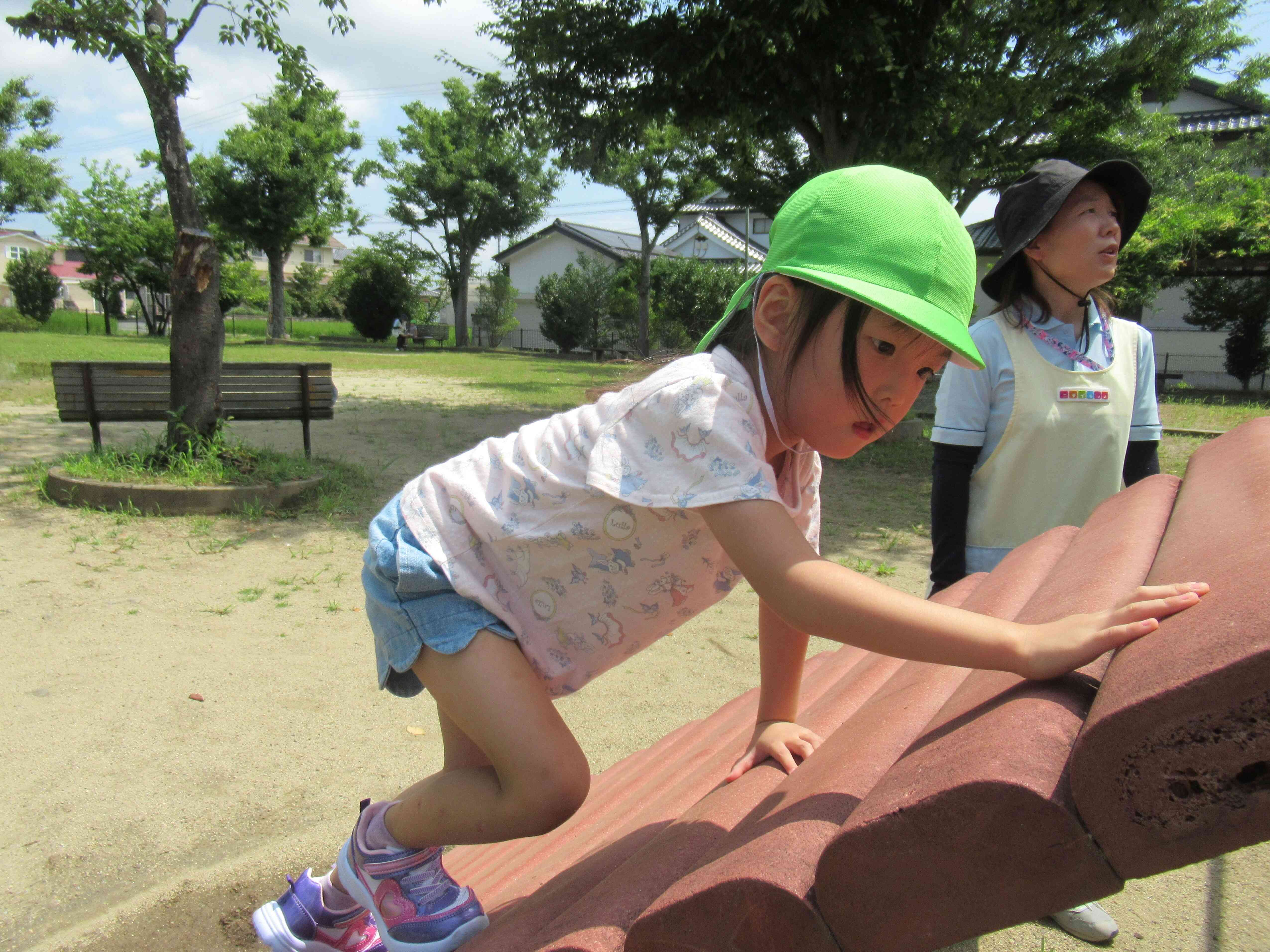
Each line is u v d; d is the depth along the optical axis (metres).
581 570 1.46
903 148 10.62
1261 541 0.99
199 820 2.75
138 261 41.78
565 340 40.28
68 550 5.27
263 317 67.31
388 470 7.96
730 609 4.75
